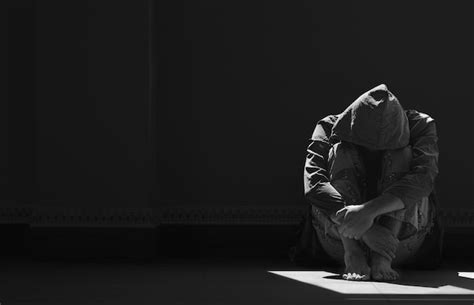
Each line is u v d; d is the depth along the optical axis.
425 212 6.00
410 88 7.15
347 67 7.16
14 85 7.17
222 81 7.18
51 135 6.79
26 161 7.18
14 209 7.18
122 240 6.77
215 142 7.16
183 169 7.16
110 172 6.78
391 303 4.49
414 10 7.16
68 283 5.38
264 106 7.18
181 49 7.17
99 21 6.79
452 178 7.11
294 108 7.17
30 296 4.78
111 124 6.78
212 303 4.50
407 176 5.73
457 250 7.08
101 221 6.76
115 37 6.79
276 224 7.12
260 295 4.80
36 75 6.80
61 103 6.80
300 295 4.80
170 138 7.17
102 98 6.79
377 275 5.54
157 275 5.82
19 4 7.19
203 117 7.18
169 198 7.16
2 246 7.18
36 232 6.78
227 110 7.18
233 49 7.16
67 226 6.77
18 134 7.17
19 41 7.18
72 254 6.77
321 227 6.05
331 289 5.07
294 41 7.17
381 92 5.92
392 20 7.16
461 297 4.73
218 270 6.16
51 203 6.78
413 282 5.46
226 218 7.14
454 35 7.15
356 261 5.61
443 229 6.54
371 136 5.84
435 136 6.05
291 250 6.69
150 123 6.86
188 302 4.53
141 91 6.79
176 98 7.17
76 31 6.80
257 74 7.18
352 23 7.18
